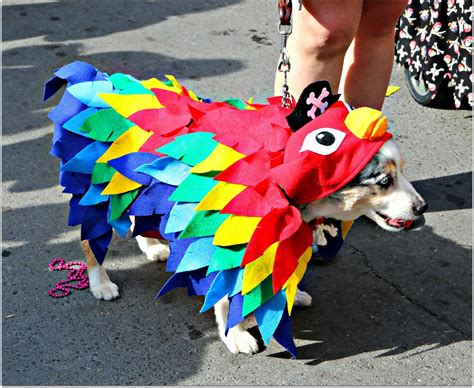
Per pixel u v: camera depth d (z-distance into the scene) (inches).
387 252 150.3
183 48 224.4
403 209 107.9
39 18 239.1
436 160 179.0
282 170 104.7
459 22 178.7
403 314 135.3
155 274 143.2
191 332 130.0
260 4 249.0
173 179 113.2
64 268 143.9
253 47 224.8
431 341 129.3
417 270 145.9
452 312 135.9
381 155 105.1
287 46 133.3
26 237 152.3
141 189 118.0
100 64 215.6
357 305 136.9
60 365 123.0
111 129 120.8
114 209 120.0
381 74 146.8
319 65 131.4
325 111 107.4
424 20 187.2
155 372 122.1
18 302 135.7
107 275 140.9
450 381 121.4
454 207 163.6
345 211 110.3
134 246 150.2
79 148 124.6
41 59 217.3
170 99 122.2
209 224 109.9
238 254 109.6
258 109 118.4
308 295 136.0
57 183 168.7
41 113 193.6
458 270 146.1
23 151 179.0
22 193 165.3
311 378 121.3
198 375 121.7
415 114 196.5
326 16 123.9
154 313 133.8
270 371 122.6
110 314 133.5
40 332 129.3
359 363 124.4
